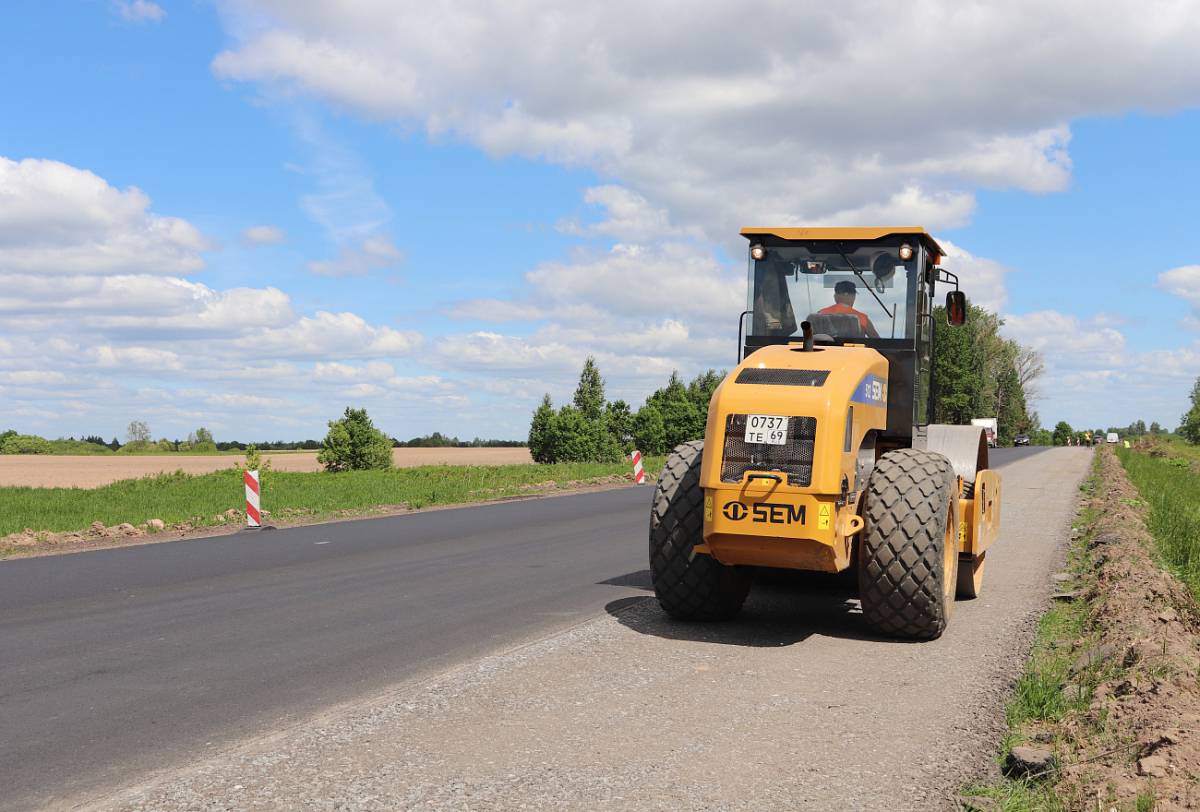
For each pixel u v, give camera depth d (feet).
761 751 15.57
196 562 40.01
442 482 98.43
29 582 34.94
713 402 23.61
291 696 19.25
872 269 28.27
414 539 47.52
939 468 24.84
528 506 67.10
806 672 20.85
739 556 23.25
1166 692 16.92
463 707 18.04
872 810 13.15
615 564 37.93
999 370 321.32
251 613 28.25
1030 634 24.91
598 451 173.37
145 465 215.10
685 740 16.11
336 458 147.84
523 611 28.12
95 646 23.97
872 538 23.93
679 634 24.77
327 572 36.55
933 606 23.61
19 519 60.70
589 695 18.85
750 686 19.63
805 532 22.27
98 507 69.67
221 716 17.94
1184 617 25.43
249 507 56.65
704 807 13.23
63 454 348.18
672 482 26.04
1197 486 81.92
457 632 25.26
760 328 28.84
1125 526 45.80
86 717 17.93
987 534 31.22
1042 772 14.19
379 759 15.20
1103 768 14.06
